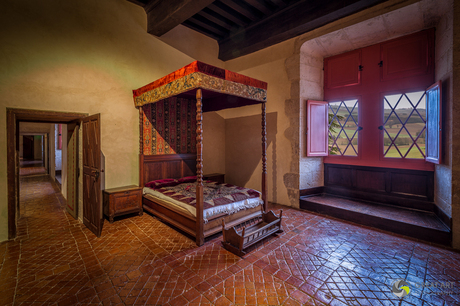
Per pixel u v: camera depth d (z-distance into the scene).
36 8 3.98
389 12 3.99
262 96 4.44
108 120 4.91
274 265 2.88
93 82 4.68
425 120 4.29
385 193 4.86
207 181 5.70
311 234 3.86
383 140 4.88
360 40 4.94
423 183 4.36
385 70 4.82
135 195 4.81
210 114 6.99
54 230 4.08
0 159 3.65
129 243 3.53
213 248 3.36
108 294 2.31
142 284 2.48
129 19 5.19
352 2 4.12
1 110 3.67
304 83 5.43
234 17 5.59
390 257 3.07
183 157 6.14
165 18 4.90
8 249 3.34
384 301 2.22
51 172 10.16
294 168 5.51
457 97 3.29
